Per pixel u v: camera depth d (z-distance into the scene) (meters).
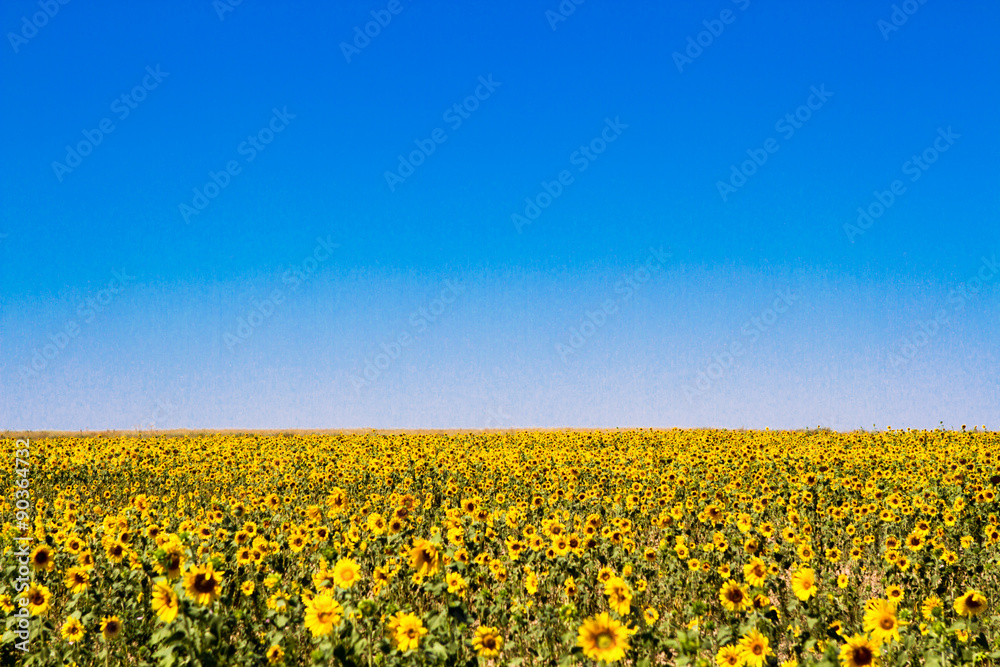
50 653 7.63
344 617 6.45
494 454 26.80
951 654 6.95
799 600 8.31
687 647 6.73
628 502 15.01
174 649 6.23
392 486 20.97
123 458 28.16
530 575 9.52
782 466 21.11
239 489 22.22
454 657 6.65
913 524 13.39
